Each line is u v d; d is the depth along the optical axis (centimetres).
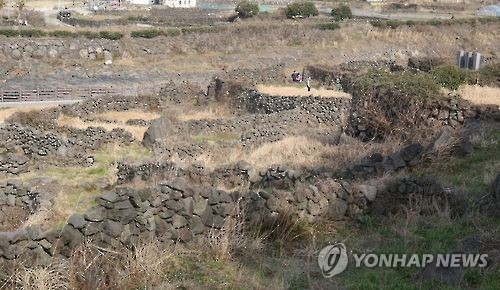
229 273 707
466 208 903
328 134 2097
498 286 649
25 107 2964
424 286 667
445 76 1947
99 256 702
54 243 703
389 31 5069
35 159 1892
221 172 1389
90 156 1909
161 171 1525
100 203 742
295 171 1259
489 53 4666
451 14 6419
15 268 672
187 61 4325
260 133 2177
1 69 3781
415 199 930
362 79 1831
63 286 654
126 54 4275
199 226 794
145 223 760
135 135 2262
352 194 906
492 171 1092
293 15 5694
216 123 2338
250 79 3297
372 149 1494
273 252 789
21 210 1291
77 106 2781
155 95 3125
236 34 4725
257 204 854
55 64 3981
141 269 686
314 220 880
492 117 1558
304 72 3428
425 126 1602
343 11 5800
